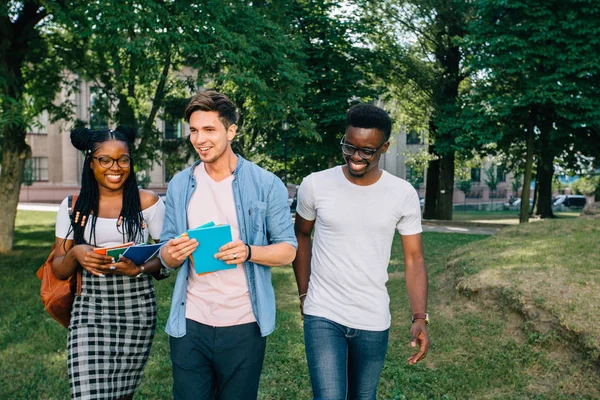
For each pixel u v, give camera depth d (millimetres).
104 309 2801
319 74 18938
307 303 2820
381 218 2713
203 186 2684
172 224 2713
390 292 7508
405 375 4395
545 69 17922
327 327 2697
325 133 19078
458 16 21109
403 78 22344
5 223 12195
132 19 9203
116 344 2777
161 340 5504
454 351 4918
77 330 2729
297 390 4160
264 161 20750
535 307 4969
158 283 8648
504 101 17906
